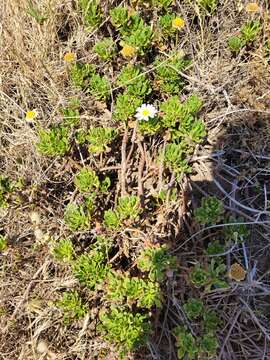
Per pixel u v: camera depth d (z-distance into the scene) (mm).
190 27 432
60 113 399
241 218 348
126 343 293
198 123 343
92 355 324
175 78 385
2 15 440
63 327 333
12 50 434
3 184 350
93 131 348
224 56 417
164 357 323
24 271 356
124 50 382
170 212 349
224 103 399
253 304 331
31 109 425
